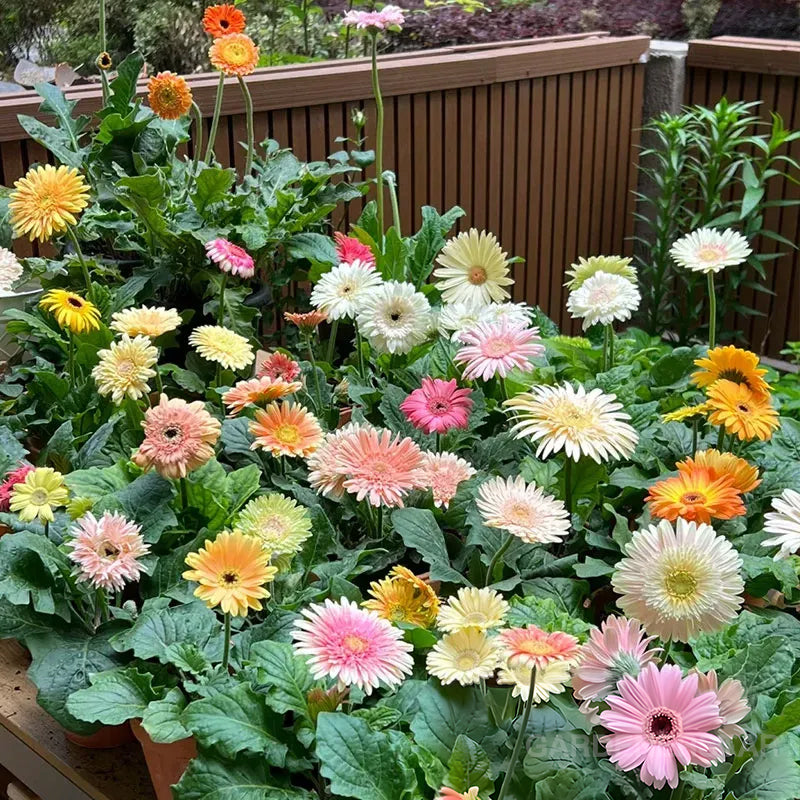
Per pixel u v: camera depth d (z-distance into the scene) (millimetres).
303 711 992
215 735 952
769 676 1036
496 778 955
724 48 3895
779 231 4008
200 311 2041
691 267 1684
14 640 1424
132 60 2170
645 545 928
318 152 2906
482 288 1687
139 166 2086
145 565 1227
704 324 4199
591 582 1380
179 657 1079
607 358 1846
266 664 1019
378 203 2197
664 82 4043
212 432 1219
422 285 2074
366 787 898
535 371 1768
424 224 2137
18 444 1585
